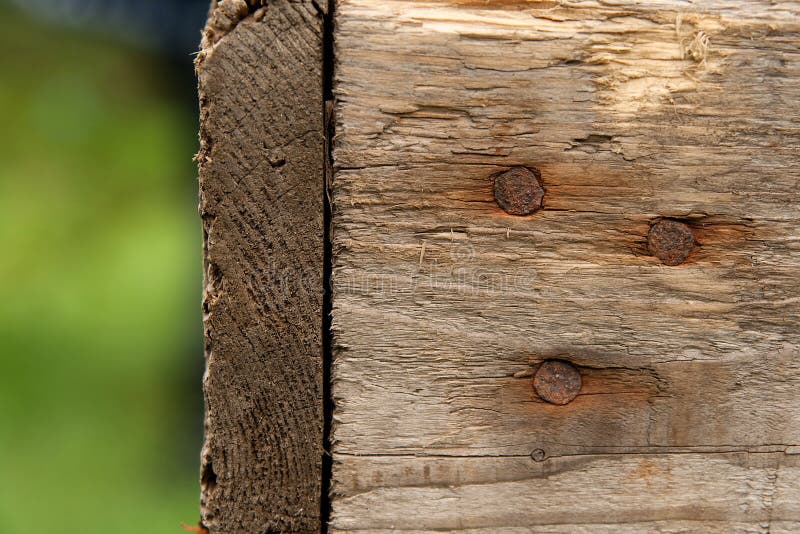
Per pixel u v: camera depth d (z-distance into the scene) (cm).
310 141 43
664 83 43
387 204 43
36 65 142
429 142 43
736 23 43
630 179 43
